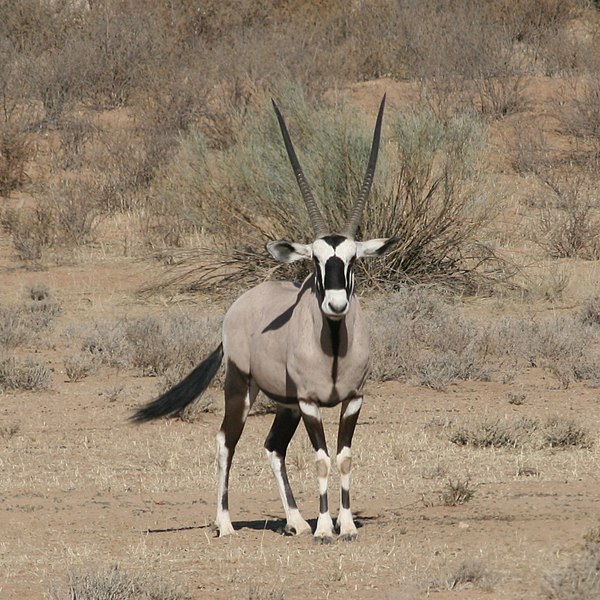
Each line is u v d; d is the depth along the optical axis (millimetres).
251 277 67688
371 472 36344
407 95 102438
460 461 37469
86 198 83438
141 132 99188
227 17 119250
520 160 91688
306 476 36438
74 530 30344
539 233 78125
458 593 23547
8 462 38469
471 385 49312
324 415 44344
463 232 68312
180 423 43750
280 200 66625
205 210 69125
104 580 23875
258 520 31375
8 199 87688
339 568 25531
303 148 67812
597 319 60688
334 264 26719
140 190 88125
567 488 33625
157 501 33781
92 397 47781
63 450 40000
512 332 55875
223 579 25281
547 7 119250
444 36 111625
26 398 47812
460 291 66688
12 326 59312
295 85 72625
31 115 99000
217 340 53406
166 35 115500
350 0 123000
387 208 65812
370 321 56281
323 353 27500
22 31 116688
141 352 52938
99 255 75188
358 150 65312
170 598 23625
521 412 44656
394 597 22922
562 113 98938
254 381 30484
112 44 109750
